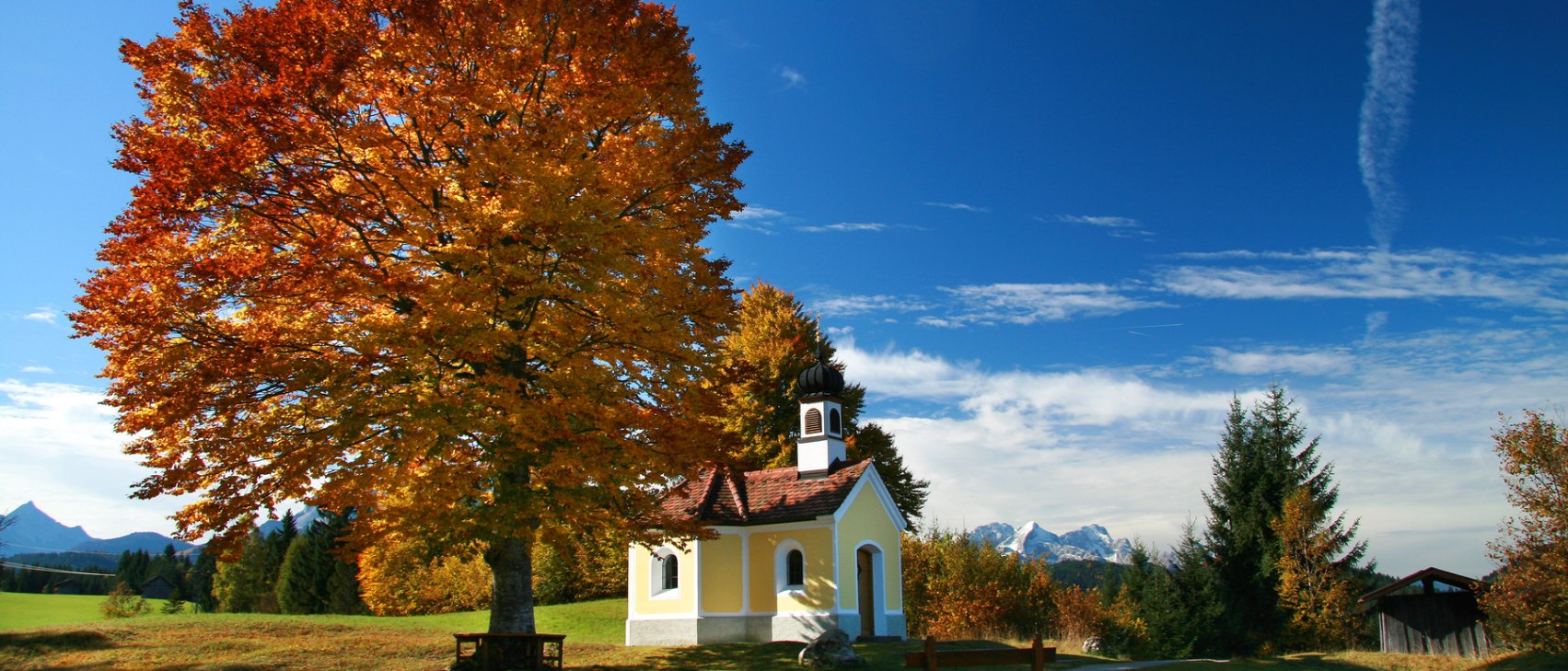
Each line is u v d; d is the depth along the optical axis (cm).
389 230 1692
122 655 1997
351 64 1692
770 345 4441
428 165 1914
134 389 1602
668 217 2019
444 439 1634
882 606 2962
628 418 1825
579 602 3831
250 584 6150
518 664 1861
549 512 1692
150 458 1692
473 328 1638
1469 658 3206
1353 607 4278
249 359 1590
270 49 1631
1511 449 3062
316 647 2186
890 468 4509
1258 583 4469
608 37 1948
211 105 1563
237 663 1942
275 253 1716
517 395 1702
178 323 1636
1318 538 4447
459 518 1659
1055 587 4531
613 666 2172
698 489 3067
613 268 1786
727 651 2486
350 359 1645
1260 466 4866
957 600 4091
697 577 2878
